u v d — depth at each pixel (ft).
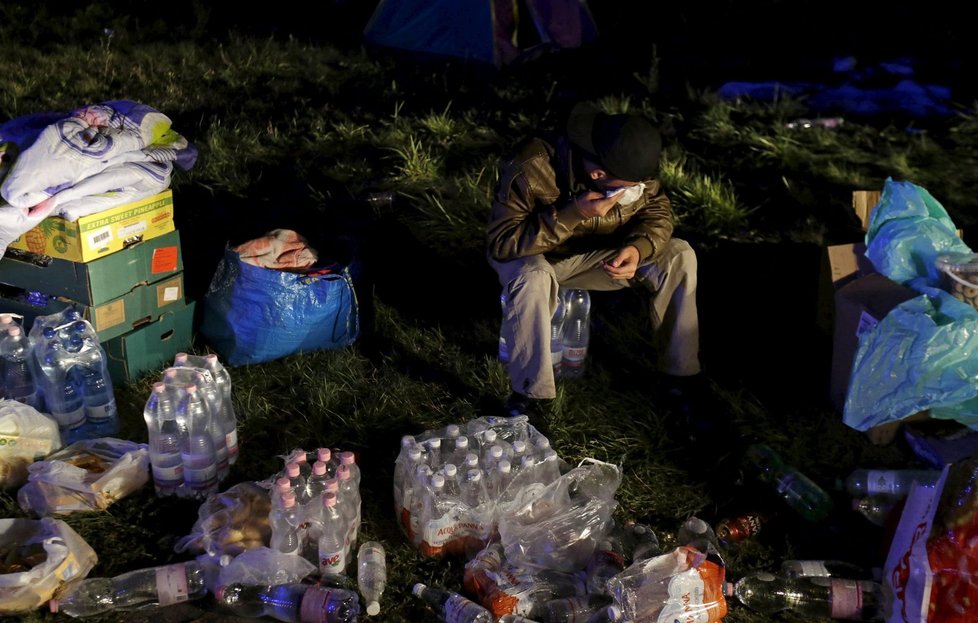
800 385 15.08
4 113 23.47
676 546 11.84
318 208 19.35
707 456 13.42
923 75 28.07
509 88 26.25
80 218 12.74
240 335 14.48
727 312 16.99
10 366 12.84
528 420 13.28
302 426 13.56
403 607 10.71
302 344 14.84
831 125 24.06
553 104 25.09
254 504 11.44
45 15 31.22
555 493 11.46
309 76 27.09
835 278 15.06
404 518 11.52
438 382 14.73
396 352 15.42
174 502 12.00
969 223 19.44
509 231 13.16
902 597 10.23
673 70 28.07
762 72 28.09
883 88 27.12
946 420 13.29
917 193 14.25
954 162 22.34
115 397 13.89
